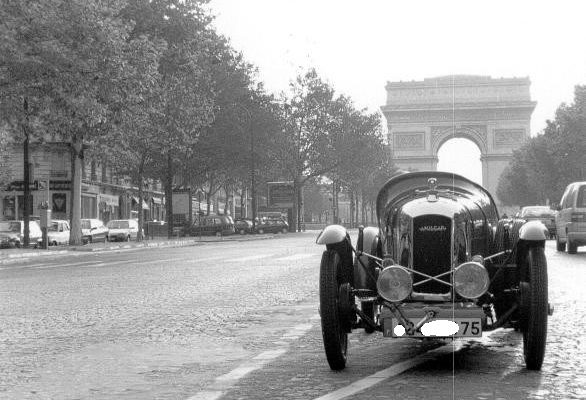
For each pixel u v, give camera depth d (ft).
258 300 43.11
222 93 207.31
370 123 276.82
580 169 221.05
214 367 24.08
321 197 503.61
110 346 28.48
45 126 121.80
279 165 269.23
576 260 73.92
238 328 32.53
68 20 106.32
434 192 25.96
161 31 155.22
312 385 21.12
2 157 201.36
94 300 44.60
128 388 21.30
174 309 39.47
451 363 23.95
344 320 23.39
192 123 163.84
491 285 25.70
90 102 108.99
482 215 26.32
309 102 264.72
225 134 209.05
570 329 30.04
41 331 32.71
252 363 24.54
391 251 25.59
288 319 35.22
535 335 22.00
